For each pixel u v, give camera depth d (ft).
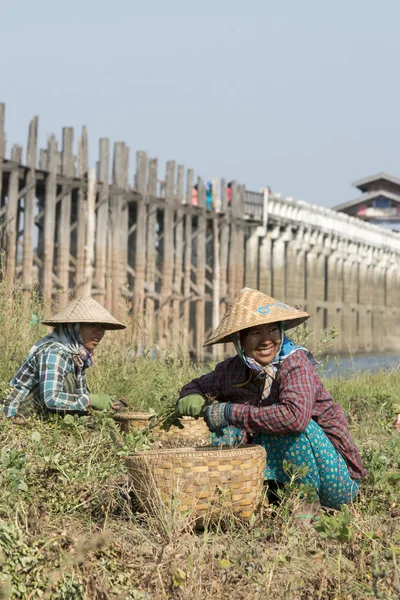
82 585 15.96
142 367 41.01
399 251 252.01
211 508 19.88
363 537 20.01
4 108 101.50
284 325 22.02
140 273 127.65
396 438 29.04
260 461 20.56
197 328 143.54
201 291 143.54
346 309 213.25
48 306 43.75
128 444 22.93
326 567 17.89
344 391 43.50
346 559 18.76
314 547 19.07
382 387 46.29
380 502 23.00
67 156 113.19
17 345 37.60
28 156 105.70
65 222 113.50
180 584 16.47
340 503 21.63
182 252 147.54
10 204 102.58
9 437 25.18
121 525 20.04
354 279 219.20
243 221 156.46
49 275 109.70
